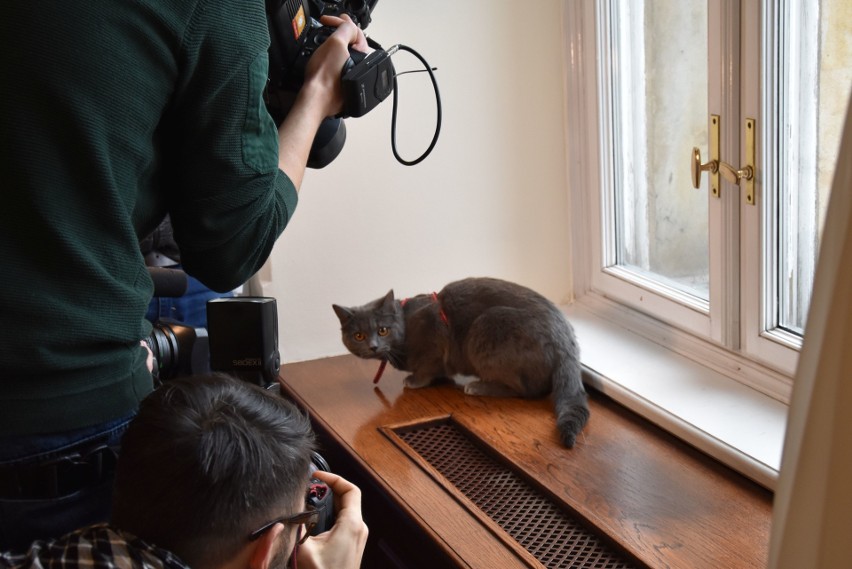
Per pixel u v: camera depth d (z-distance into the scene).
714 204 1.80
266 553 0.83
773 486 1.48
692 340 1.97
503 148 2.25
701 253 1.97
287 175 1.07
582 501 1.51
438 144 2.20
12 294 0.84
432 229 2.25
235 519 0.81
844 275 0.78
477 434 1.77
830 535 0.83
